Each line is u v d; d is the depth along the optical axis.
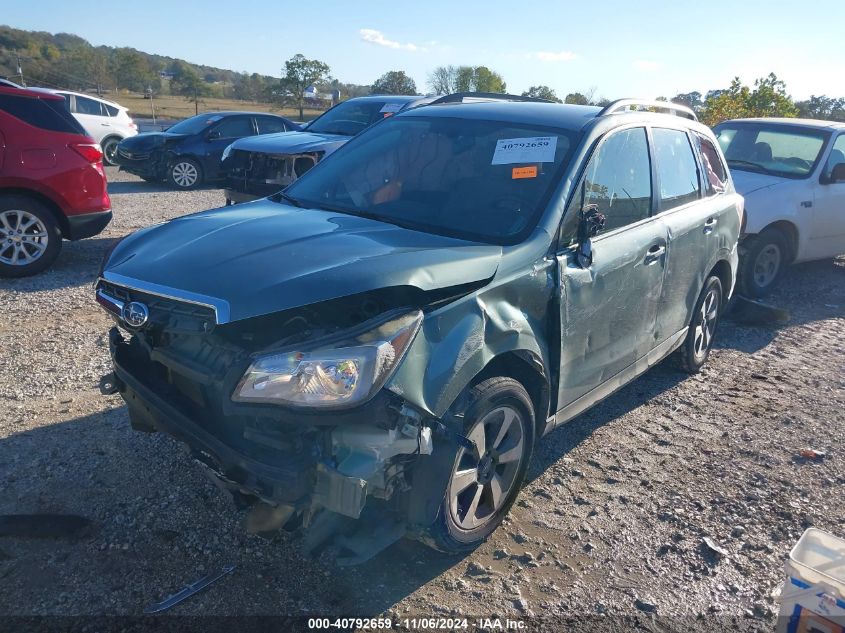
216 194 14.55
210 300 2.69
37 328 5.86
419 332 2.77
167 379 3.12
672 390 5.50
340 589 3.05
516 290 3.25
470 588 3.12
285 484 2.57
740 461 4.43
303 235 3.23
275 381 2.54
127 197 13.52
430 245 3.21
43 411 4.38
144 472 3.77
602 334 3.96
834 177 8.45
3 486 3.57
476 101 4.87
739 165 9.12
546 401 3.57
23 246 7.38
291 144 8.76
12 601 2.84
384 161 4.21
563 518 3.70
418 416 2.68
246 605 2.91
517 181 3.77
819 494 4.10
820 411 5.26
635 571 3.33
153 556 3.15
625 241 4.07
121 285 2.98
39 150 7.32
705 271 5.29
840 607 2.56
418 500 2.87
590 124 4.03
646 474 4.20
